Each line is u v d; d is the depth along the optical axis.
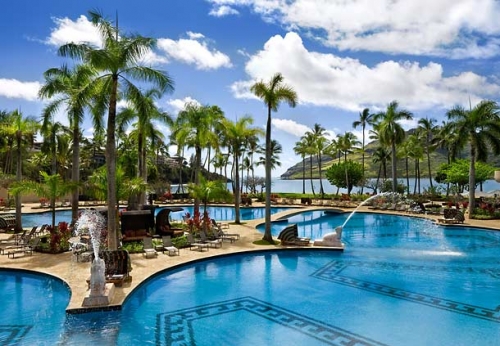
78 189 19.61
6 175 44.34
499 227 24.56
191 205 41.97
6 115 26.36
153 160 52.69
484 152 30.56
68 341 8.74
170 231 20.45
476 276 14.27
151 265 14.56
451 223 26.78
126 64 15.01
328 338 8.98
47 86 19.16
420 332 9.31
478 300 11.65
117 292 11.23
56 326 9.55
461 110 31.55
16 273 13.92
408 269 15.32
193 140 25.69
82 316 9.95
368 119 55.88
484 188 107.25
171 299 11.67
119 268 12.29
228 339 8.92
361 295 12.11
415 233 25.02
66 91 19.36
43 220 30.78
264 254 17.84
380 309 10.88
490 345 8.62
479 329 9.49
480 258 17.30
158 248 17.25
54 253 16.42
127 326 9.62
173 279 13.76
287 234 19.02
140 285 12.27
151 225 20.45
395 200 38.50
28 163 56.94
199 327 9.60
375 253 18.38
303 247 18.39
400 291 12.51
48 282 13.11
